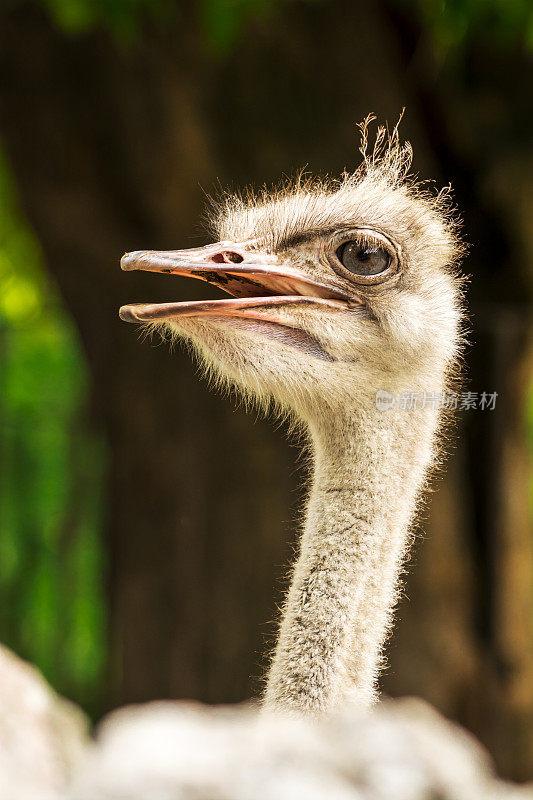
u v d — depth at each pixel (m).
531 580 7.51
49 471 12.05
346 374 5.45
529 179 6.44
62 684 10.96
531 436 9.47
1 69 6.73
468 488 7.36
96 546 11.15
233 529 7.14
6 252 9.23
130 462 7.56
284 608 5.49
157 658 7.35
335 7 6.25
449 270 5.52
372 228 5.47
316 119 6.40
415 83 6.38
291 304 5.45
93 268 7.29
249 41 6.29
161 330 5.56
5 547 11.63
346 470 5.45
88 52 6.57
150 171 6.71
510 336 6.88
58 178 6.91
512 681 7.31
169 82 6.47
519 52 6.23
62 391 12.16
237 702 7.06
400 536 5.46
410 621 7.09
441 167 6.55
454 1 6.14
